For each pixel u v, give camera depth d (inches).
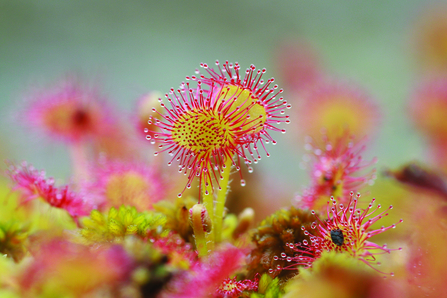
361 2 18.1
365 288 5.8
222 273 5.9
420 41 13.3
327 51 15.7
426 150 8.4
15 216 7.4
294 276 6.3
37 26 16.9
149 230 6.3
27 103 8.0
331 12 18.1
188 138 6.5
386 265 6.3
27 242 6.4
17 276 5.9
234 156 6.7
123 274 5.8
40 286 5.8
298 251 6.4
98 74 8.2
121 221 6.3
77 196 6.8
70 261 5.7
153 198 7.2
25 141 9.1
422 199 6.8
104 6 17.9
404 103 8.9
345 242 6.3
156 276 5.8
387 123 9.3
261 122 6.5
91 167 7.3
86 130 8.0
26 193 6.8
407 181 6.9
